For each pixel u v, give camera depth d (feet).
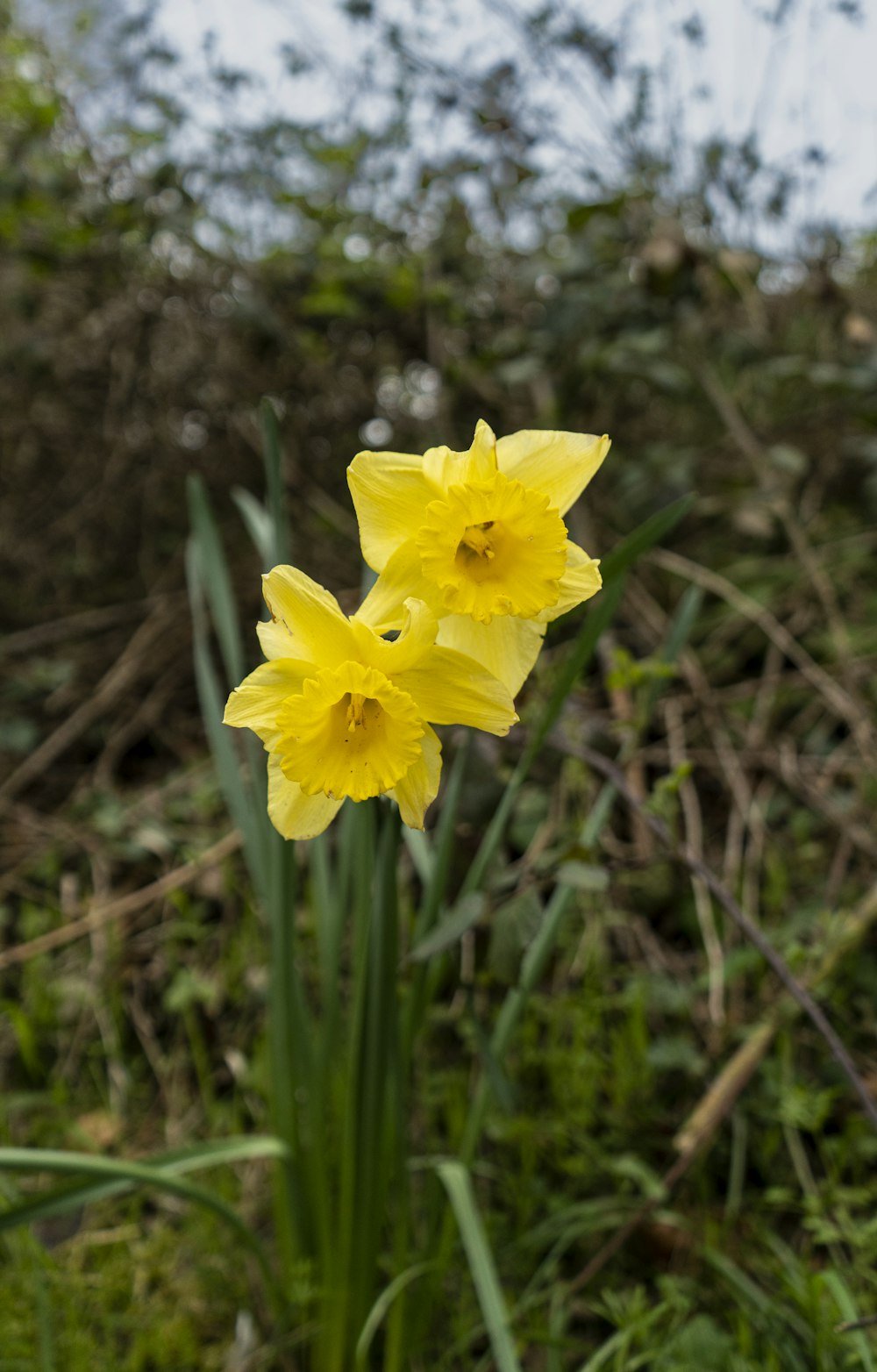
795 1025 2.60
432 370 4.23
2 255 4.45
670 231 3.69
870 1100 2.03
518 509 1.63
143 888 3.52
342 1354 2.16
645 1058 2.52
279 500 2.05
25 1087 2.97
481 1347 2.31
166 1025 3.09
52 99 4.03
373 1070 2.01
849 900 2.93
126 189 4.08
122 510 4.67
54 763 4.17
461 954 2.65
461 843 2.29
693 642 3.78
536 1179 2.45
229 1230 2.47
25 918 3.36
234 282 4.25
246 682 1.62
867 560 3.91
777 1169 2.48
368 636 1.60
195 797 3.61
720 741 3.23
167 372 4.37
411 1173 2.50
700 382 4.08
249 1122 2.75
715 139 3.86
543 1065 2.64
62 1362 2.24
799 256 4.06
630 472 3.89
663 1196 2.26
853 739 3.33
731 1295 2.27
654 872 2.95
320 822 1.66
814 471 4.17
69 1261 2.42
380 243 4.26
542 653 3.47
